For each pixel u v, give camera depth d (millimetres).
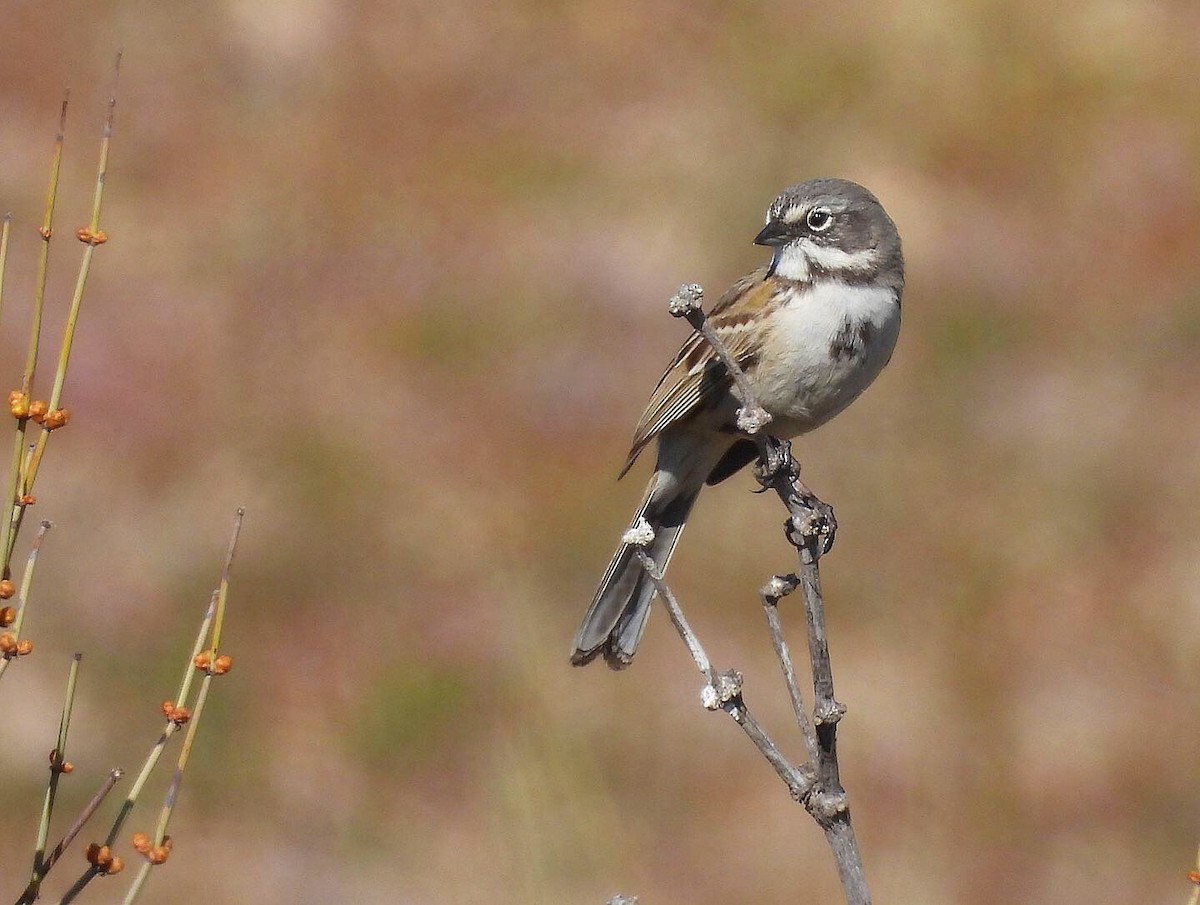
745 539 14844
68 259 17891
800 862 12008
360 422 16219
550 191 19500
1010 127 20750
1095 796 13062
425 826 12133
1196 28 22203
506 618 13227
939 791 13000
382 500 15305
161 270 18000
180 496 15148
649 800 12234
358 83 21219
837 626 14266
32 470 4570
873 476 15844
